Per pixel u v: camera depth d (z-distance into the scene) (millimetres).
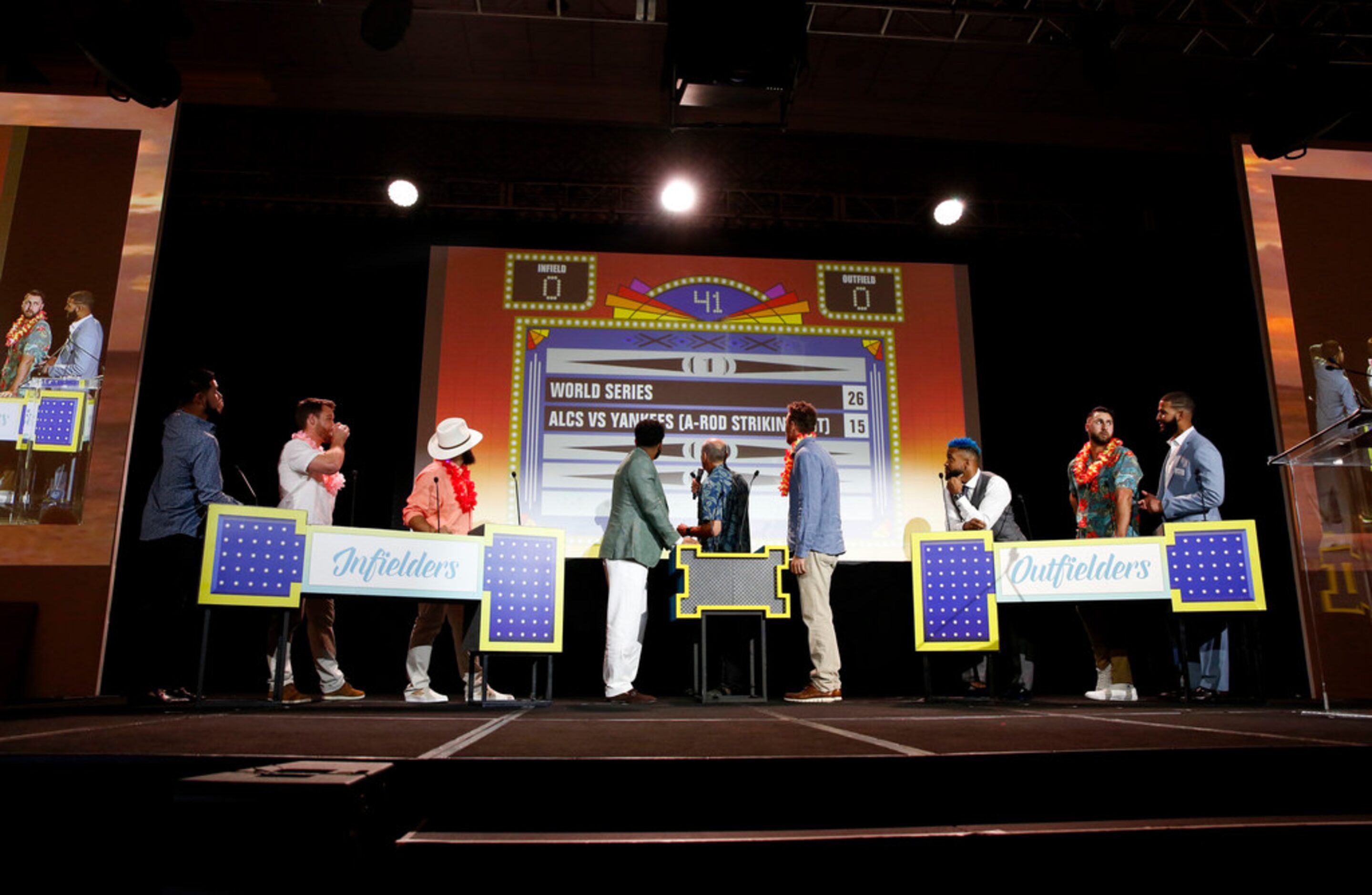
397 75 6531
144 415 5410
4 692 4633
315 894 1418
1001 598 4020
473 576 3670
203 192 6102
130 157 5500
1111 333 6082
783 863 1692
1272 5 5605
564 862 1662
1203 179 6980
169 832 1744
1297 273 5805
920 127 6844
